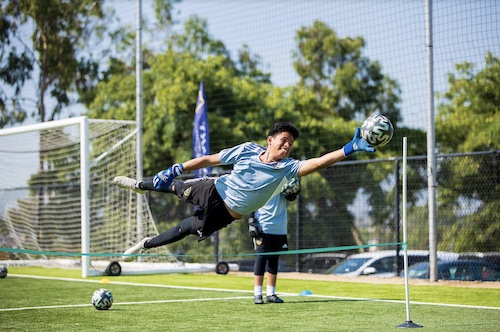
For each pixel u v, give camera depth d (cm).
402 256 1352
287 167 585
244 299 975
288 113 2388
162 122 2336
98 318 773
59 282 1259
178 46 3127
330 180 1681
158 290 1109
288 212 1648
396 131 2341
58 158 1850
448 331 667
